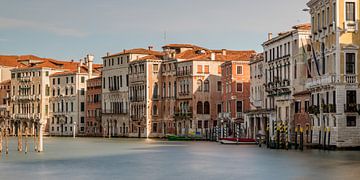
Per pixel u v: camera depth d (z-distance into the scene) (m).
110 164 50.56
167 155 61.09
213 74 111.94
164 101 119.94
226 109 102.00
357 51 61.03
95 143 95.38
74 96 143.62
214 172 42.69
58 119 147.50
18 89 155.50
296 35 75.00
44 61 153.62
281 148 66.94
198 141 100.88
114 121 132.25
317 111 64.50
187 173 42.34
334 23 61.25
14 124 155.50
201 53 117.44
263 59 88.12
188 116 111.69
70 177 40.75
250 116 90.56
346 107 60.31
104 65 136.38
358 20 61.16
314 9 67.19
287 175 39.53
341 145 60.50
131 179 39.28
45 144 92.06
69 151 70.31
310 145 64.31
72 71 149.00
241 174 40.97
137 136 124.31
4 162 53.19
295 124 72.38
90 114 141.25
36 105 150.38
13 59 167.50
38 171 44.78
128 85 127.75
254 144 82.88
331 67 62.03
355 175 38.44
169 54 119.94
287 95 77.38
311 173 40.00
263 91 88.25
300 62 74.06
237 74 98.81
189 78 112.19
